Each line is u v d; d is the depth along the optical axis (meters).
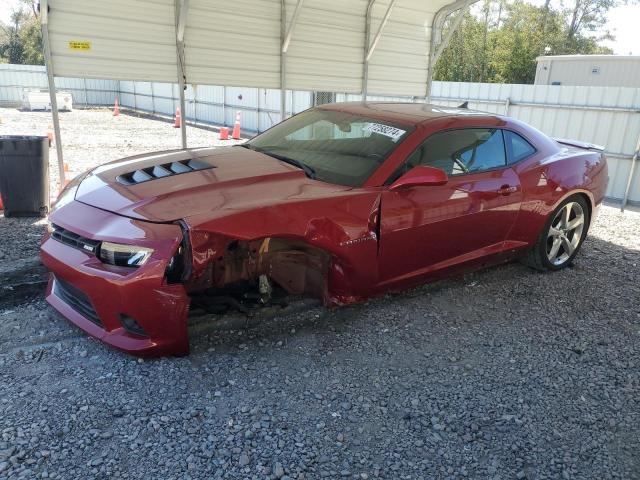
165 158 4.11
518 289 4.91
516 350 3.77
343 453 2.63
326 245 3.52
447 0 9.17
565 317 4.37
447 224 4.17
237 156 4.20
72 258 3.19
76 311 3.42
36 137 6.22
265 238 3.45
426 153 4.11
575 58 16.56
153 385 3.03
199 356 3.36
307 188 3.67
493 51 35.59
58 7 6.00
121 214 3.19
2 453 2.45
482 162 4.49
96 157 12.34
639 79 15.30
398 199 3.86
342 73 8.62
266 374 3.23
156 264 2.98
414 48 9.48
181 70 6.95
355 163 4.02
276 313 3.98
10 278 4.44
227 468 2.47
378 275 3.93
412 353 3.63
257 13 7.38
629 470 2.66
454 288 4.82
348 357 3.51
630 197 9.76
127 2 6.39
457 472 2.56
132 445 2.57
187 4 6.40
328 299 3.87
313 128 4.62
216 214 3.12
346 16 8.34
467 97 11.96
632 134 9.52
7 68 29.02
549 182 4.88
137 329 3.16
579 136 10.27
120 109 31.22
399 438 2.77
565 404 3.16
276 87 7.95
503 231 4.65
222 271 3.41
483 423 2.94
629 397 3.28
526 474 2.59
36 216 6.38
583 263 5.79
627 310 4.59
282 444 2.65
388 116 4.43
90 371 3.13
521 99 11.05
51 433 2.60
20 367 3.14
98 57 6.38
